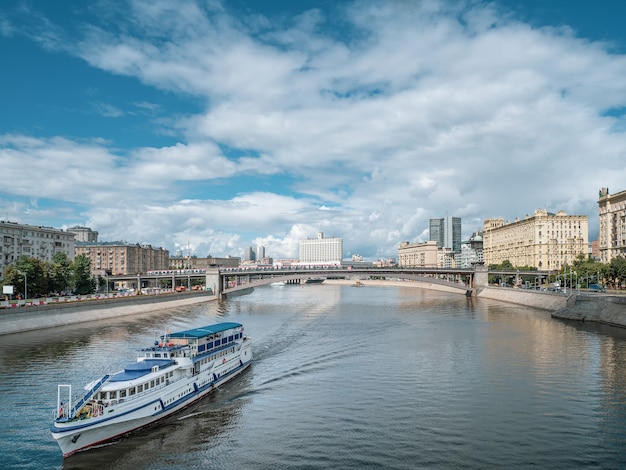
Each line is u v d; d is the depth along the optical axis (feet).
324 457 132.36
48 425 154.51
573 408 166.71
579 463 127.34
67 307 376.89
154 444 143.74
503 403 172.45
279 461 130.72
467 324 370.12
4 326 317.22
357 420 158.10
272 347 277.23
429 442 140.46
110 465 130.52
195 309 506.89
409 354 253.85
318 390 191.31
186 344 190.29
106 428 142.82
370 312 469.16
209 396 187.93
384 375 211.41
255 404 176.86
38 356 246.27
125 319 408.05
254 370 225.97
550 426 151.23
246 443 142.82
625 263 545.44
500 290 647.97
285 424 156.35
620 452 133.39
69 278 528.22
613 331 326.65
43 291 474.90
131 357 243.40
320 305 558.56
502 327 351.25
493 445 138.10
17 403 173.37
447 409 166.91
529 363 230.48
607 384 194.18
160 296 520.83
